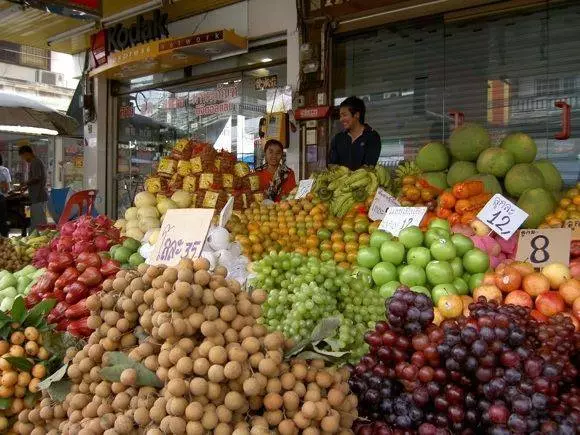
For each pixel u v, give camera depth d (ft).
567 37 17.24
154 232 11.22
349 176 13.66
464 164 13.51
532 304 8.48
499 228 10.39
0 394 7.53
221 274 6.40
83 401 6.34
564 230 9.86
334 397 5.72
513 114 18.28
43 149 52.95
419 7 19.22
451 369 5.88
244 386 5.38
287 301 7.70
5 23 28.40
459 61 19.15
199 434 5.21
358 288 7.93
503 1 17.84
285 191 18.56
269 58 24.03
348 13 20.68
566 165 17.47
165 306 6.02
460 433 5.87
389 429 6.10
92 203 18.79
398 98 20.53
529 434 5.43
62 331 8.41
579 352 6.38
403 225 10.88
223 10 24.43
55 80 71.72
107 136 31.45
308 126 22.11
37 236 17.62
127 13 27.53
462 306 8.34
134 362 5.95
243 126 25.70
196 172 14.40
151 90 29.68
